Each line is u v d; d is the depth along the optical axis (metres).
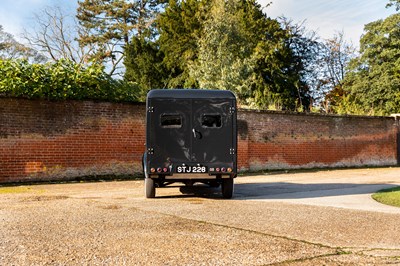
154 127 10.09
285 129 20.83
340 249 5.14
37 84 14.05
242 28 40.22
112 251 4.95
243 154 19.31
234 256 4.76
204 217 7.43
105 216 7.40
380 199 10.08
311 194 11.28
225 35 33.66
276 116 20.53
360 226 6.66
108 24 54.53
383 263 4.53
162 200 9.97
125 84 16.47
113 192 11.59
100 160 15.40
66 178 14.68
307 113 21.62
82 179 14.98
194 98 10.20
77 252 4.88
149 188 10.29
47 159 14.34
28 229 6.16
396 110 44.16
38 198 9.98
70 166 14.78
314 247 5.23
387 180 15.73
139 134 16.28
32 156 14.06
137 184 13.78
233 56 34.09
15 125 13.77
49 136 14.39
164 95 10.15
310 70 54.78
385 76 44.59
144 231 6.12
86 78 15.23
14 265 4.35
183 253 4.88
